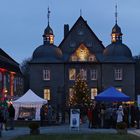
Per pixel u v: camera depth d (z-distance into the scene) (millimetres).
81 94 82750
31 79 89125
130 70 88938
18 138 27625
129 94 88250
